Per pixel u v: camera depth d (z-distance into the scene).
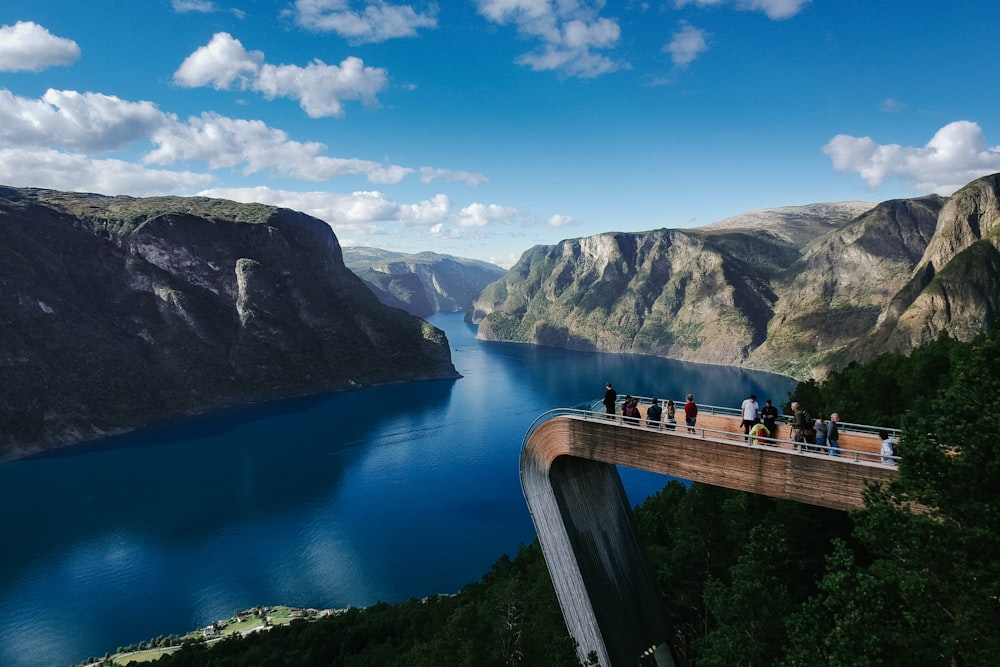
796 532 46.44
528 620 61.62
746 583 36.12
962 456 22.44
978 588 21.14
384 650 91.62
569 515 44.16
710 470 35.88
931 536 22.45
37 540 178.88
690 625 57.38
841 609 25.41
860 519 26.30
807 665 26.75
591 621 43.34
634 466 39.28
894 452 30.66
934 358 69.62
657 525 74.25
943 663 23.42
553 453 43.94
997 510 21.42
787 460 32.66
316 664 98.62
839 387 79.88
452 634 55.41
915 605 23.06
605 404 42.03
